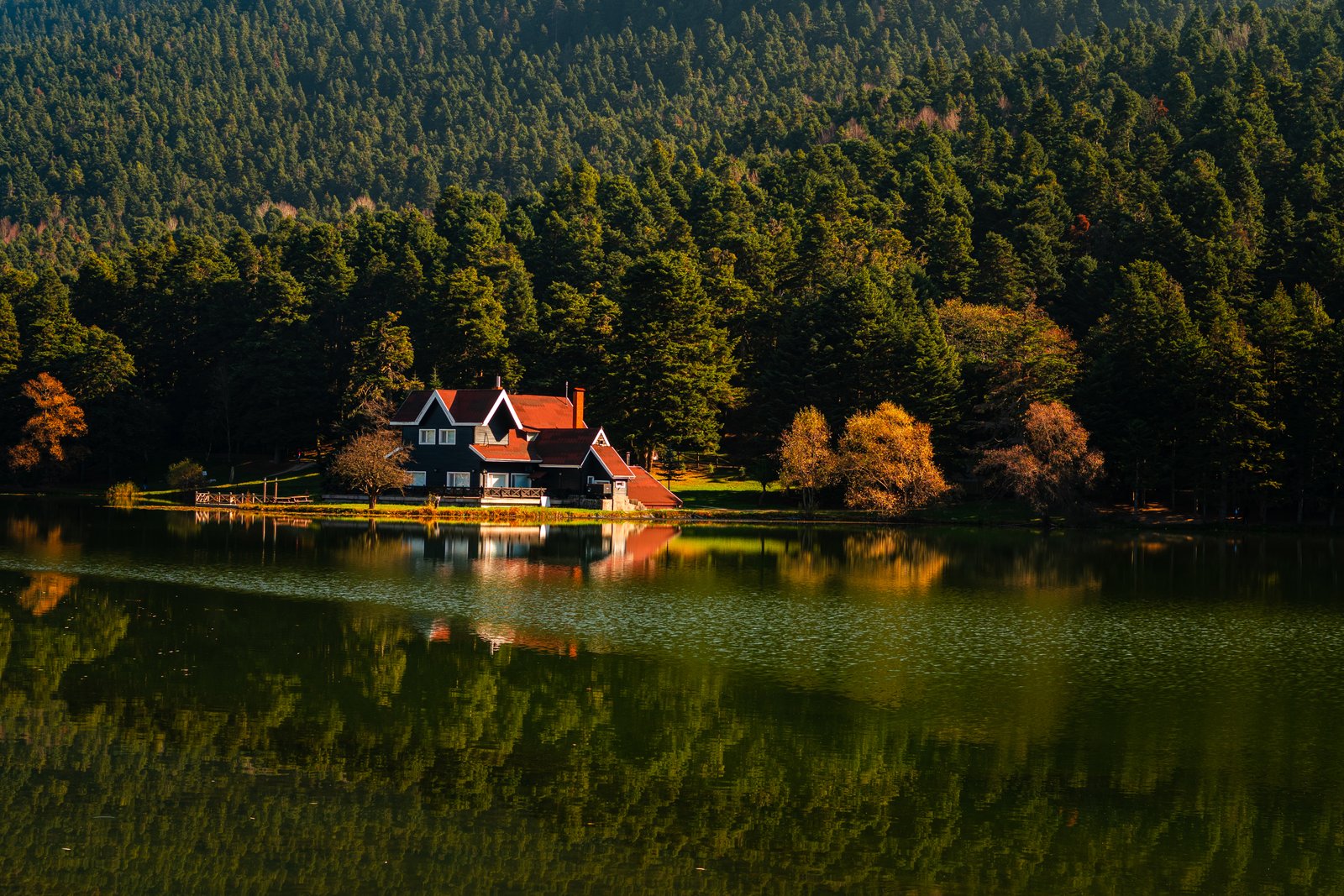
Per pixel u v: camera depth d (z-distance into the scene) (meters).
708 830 29.36
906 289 160.50
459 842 28.20
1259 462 113.69
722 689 42.28
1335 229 172.12
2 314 159.50
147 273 189.50
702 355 138.62
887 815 30.56
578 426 133.88
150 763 32.94
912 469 118.12
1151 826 30.22
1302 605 64.31
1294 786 33.22
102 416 149.88
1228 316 131.62
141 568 69.69
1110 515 120.75
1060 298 183.88
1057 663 47.88
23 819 28.86
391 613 55.47
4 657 44.53
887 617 57.75
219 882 25.84
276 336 159.12
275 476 147.12
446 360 150.25
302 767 33.00
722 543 93.56
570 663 45.88
